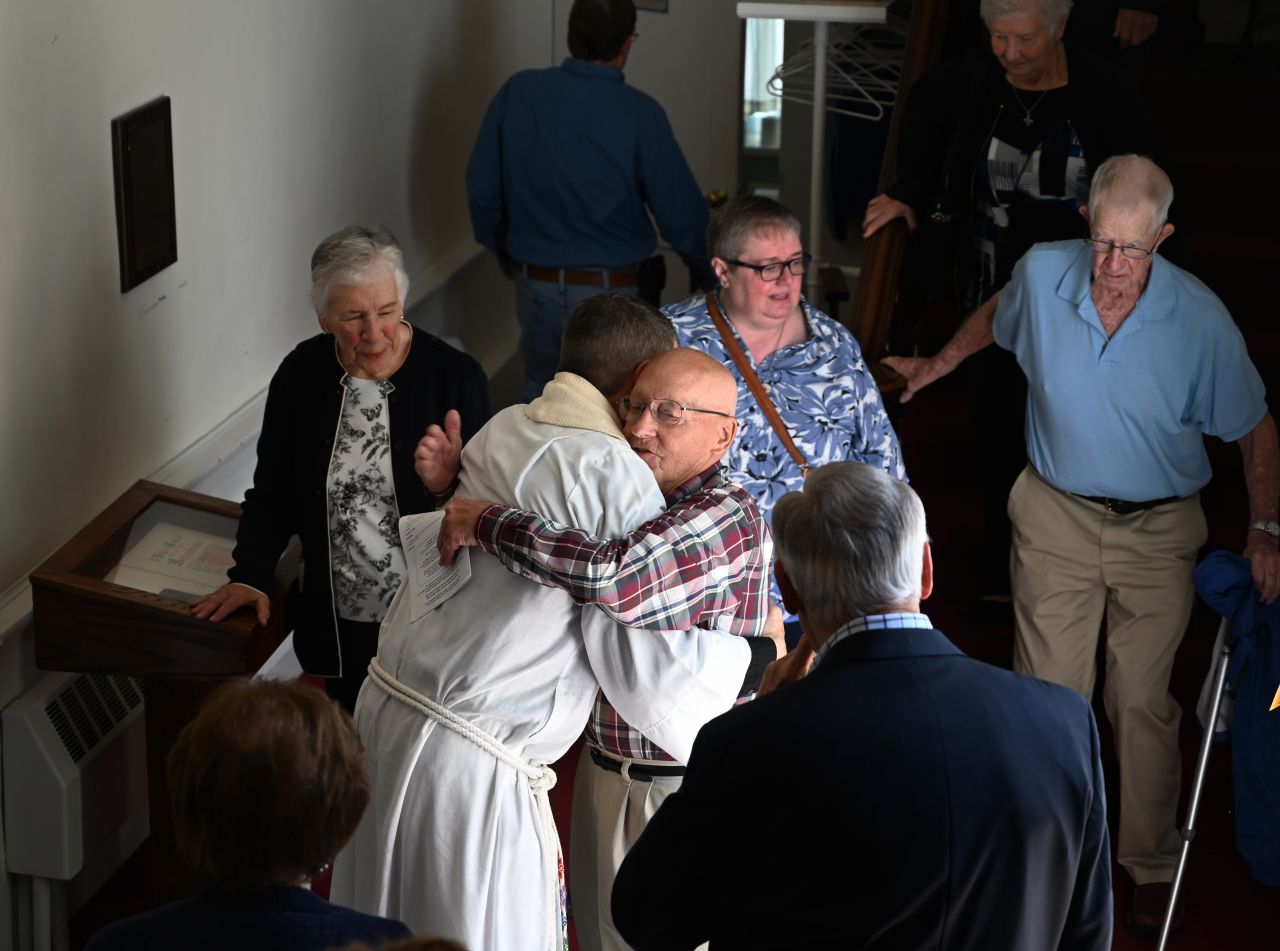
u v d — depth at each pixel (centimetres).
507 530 229
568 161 504
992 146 398
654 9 632
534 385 552
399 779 243
